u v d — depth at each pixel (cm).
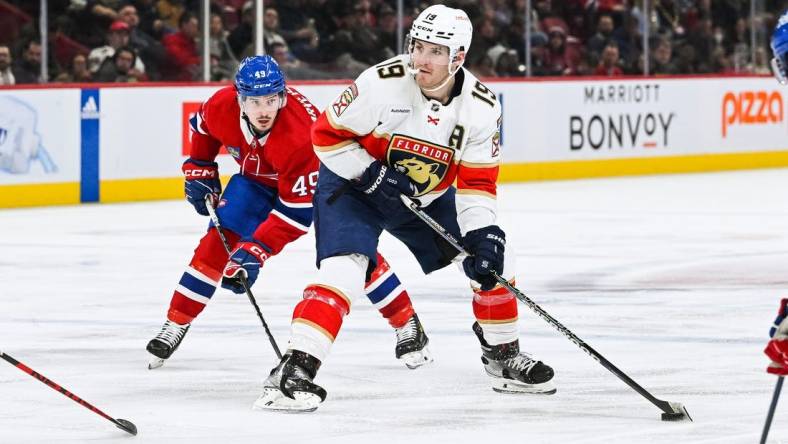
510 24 2262
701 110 2438
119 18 1903
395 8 2164
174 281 1196
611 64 2373
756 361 839
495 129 702
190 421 674
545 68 2308
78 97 1808
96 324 983
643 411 700
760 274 1236
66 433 648
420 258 749
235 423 669
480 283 710
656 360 843
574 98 2272
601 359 686
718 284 1177
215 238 819
